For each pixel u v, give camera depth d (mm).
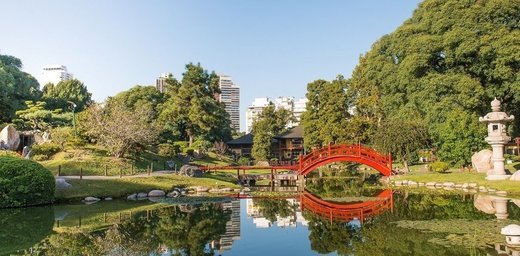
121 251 12695
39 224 17344
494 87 37812
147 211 21328
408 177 35531
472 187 28531
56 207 22594
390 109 46344
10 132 40094
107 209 21984
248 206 24000
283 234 15586
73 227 16703
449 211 19281
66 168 33750
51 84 77125
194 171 36719
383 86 46406
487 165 32156
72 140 38625
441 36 38812
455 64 39562
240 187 34625
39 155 36594
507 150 46031
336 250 12820
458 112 34750
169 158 47469
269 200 27312
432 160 42125
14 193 22016
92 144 41125
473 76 39438
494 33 35625
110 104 44594
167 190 29953
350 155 37250
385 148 37812
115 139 38031
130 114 40500
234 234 15602
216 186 33000
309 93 57250
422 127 37469
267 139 60594
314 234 15609
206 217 19531
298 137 69375
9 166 22141
